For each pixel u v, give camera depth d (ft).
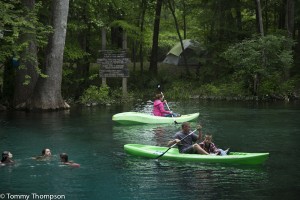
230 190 32.42
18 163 39.78
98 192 32.07
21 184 33.81
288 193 31.78
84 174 36.52
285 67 93.35
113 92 94.79
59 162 40.24
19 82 78.89
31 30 68.80
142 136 53.57
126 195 31.45
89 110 77.66
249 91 97.40
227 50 97.19
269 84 95.35
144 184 33.91
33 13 66.95
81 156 42.88
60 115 70.95
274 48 91.45
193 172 37.17
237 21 115.34
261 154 39.29
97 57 102.47
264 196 31.19
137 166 39.17
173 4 124.06
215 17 111.86
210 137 42.60
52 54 76.95
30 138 51.52
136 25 106.73
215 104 87.66
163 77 114.83
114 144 48.57
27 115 70.95
